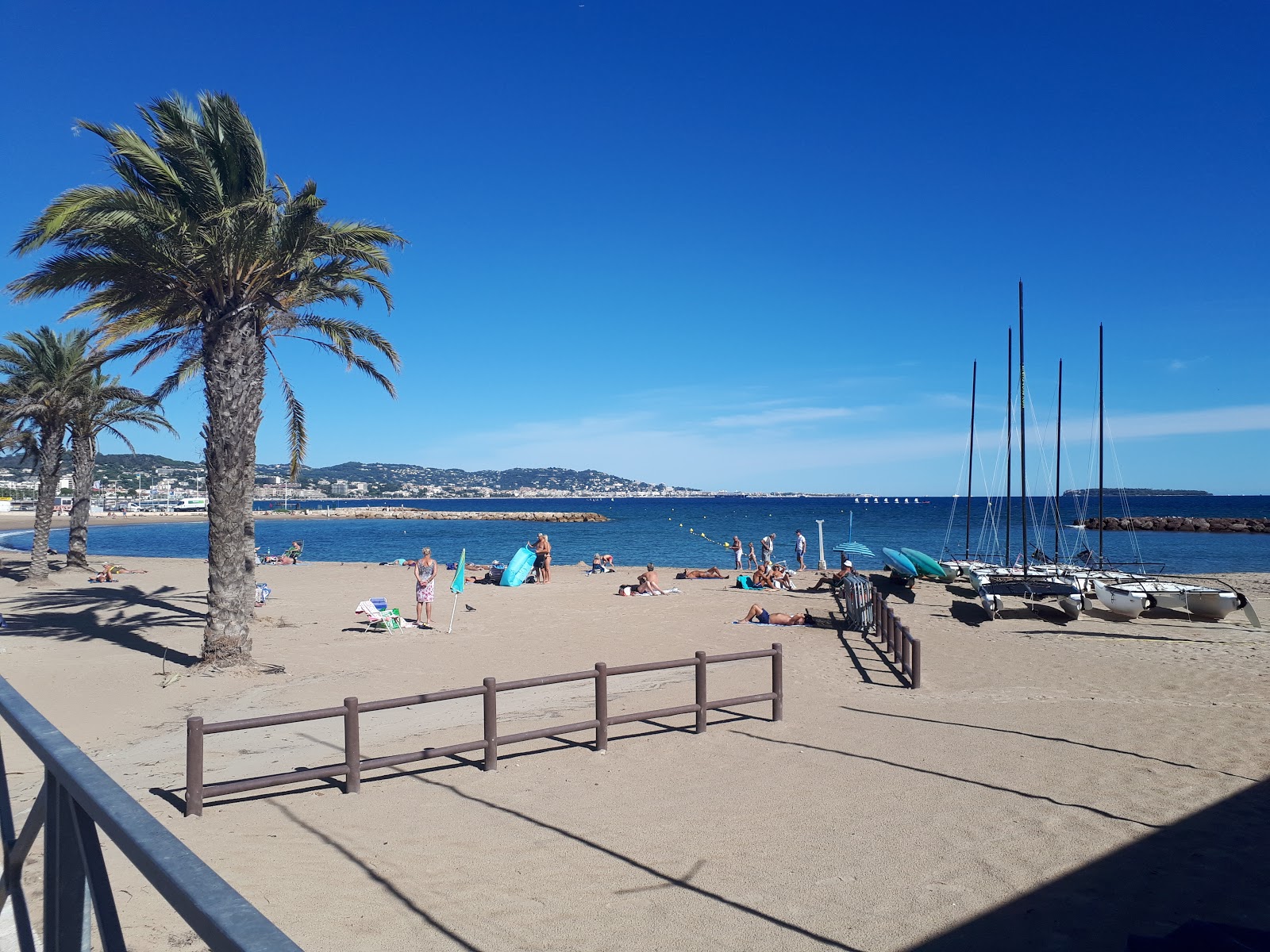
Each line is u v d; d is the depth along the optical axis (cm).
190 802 712
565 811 741
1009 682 1341
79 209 1228
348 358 1822
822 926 532
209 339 1406
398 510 16300
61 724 1043
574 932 519
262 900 541
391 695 1231
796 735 997
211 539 1380
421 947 493
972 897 573
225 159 1417
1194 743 958
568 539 6944
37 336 2881
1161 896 570
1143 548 5847
